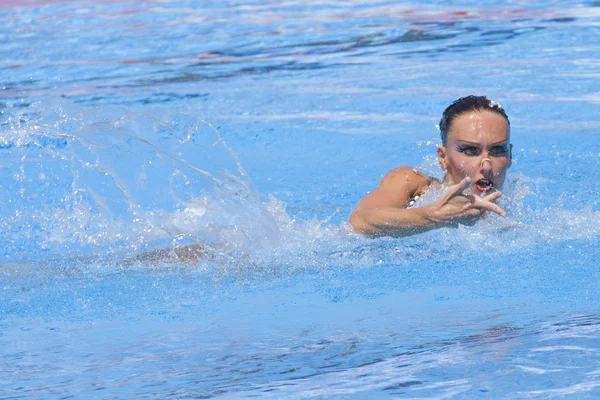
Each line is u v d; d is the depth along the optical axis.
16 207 13.26
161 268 9.68
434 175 11.84
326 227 11.00
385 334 6.73
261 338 6.82
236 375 5.89
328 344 6.55
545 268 8.88
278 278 9.08
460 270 9.00
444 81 23.75
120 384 5.81
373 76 25.08
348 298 8.10
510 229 10.48
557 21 32.97
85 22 38.56
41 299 8.49
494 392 5.31
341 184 15.23
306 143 18.16
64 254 10.66
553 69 24.67
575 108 20.02
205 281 9.05
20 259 10.45
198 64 28.66
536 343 6.24
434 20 34.91
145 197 11.24
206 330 7.17
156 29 36.06
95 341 6.97
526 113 19.73
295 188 15.05
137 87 25.20
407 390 5.41
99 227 11.62
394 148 17.45
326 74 25.83
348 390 5.46
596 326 6.63
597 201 12.70
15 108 22.50
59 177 15.20
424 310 7.48
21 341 7.05
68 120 12.34
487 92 22.11
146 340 6.93
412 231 9.98
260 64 28.09
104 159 11.64
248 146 18.16
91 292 8.73
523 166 15.38
